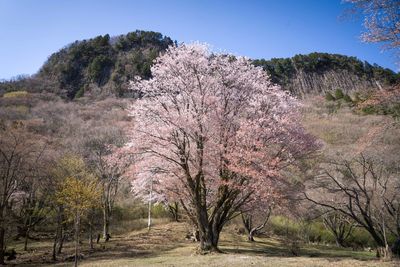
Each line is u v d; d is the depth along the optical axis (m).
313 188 28.52
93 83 100.19
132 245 26.94
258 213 29.64
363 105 13.48
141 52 116.38
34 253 24.73
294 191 23.95
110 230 35.22
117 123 56.34
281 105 21.50
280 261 16.48
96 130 50.16
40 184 27.80
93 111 70.75
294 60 109.88
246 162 18.44
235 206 21.38
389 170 24.84
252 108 20.61
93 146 40.22
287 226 37.09
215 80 20.80
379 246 21.84
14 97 74.75
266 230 37.16
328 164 26.73
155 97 20.83
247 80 21.31
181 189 22.19
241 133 18.75
